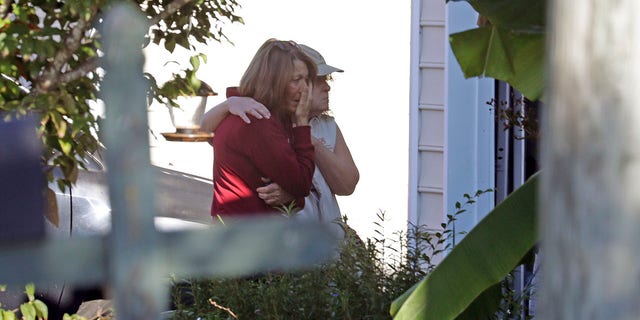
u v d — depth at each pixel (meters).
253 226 2.51
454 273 11.50
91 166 25.02
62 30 14.00
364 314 15.91
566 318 2.61
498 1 12.66
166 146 27.77
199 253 2.46
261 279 16.50
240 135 20.86
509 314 16.25
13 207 5.93
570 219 2.60
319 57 22.84
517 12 12.68
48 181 14.14
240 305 15.95
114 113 2.37
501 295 13.44
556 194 2.64
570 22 2.60
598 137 2.56
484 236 11.48
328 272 16.19
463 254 11.52
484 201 24.47
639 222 2.50
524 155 24.28
